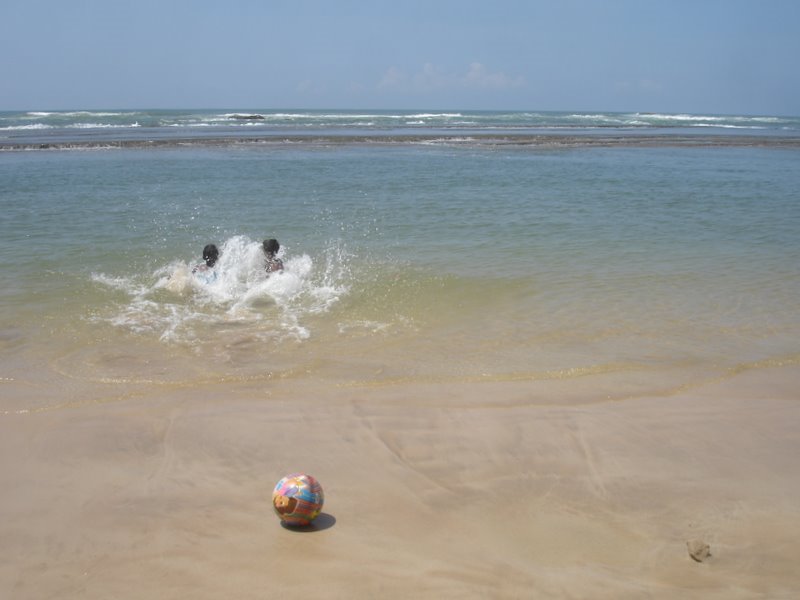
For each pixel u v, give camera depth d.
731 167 27.41
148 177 20.73
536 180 21.44
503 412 5.70
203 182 19.77
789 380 6.45
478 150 34.38
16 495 4.35
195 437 5.18
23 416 5.48
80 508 4.21
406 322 8.00
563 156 31.59
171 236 12.18
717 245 11.98
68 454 4.89
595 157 31.47
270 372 6.51
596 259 10.81
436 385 6.25
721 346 7.27
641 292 9.07
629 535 4.02
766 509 4.31
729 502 4.40
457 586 3.49
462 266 10.27
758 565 3.72
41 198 16.20
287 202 16.31
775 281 9.67
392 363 6.77
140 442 5.09
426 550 3.83
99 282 9.28
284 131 52.41
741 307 8.51
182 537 3.92
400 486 4.53
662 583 3.55
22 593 3.43
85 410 5.62
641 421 5.57
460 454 4.98
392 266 10.23
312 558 3.73
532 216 14.68
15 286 8.93
